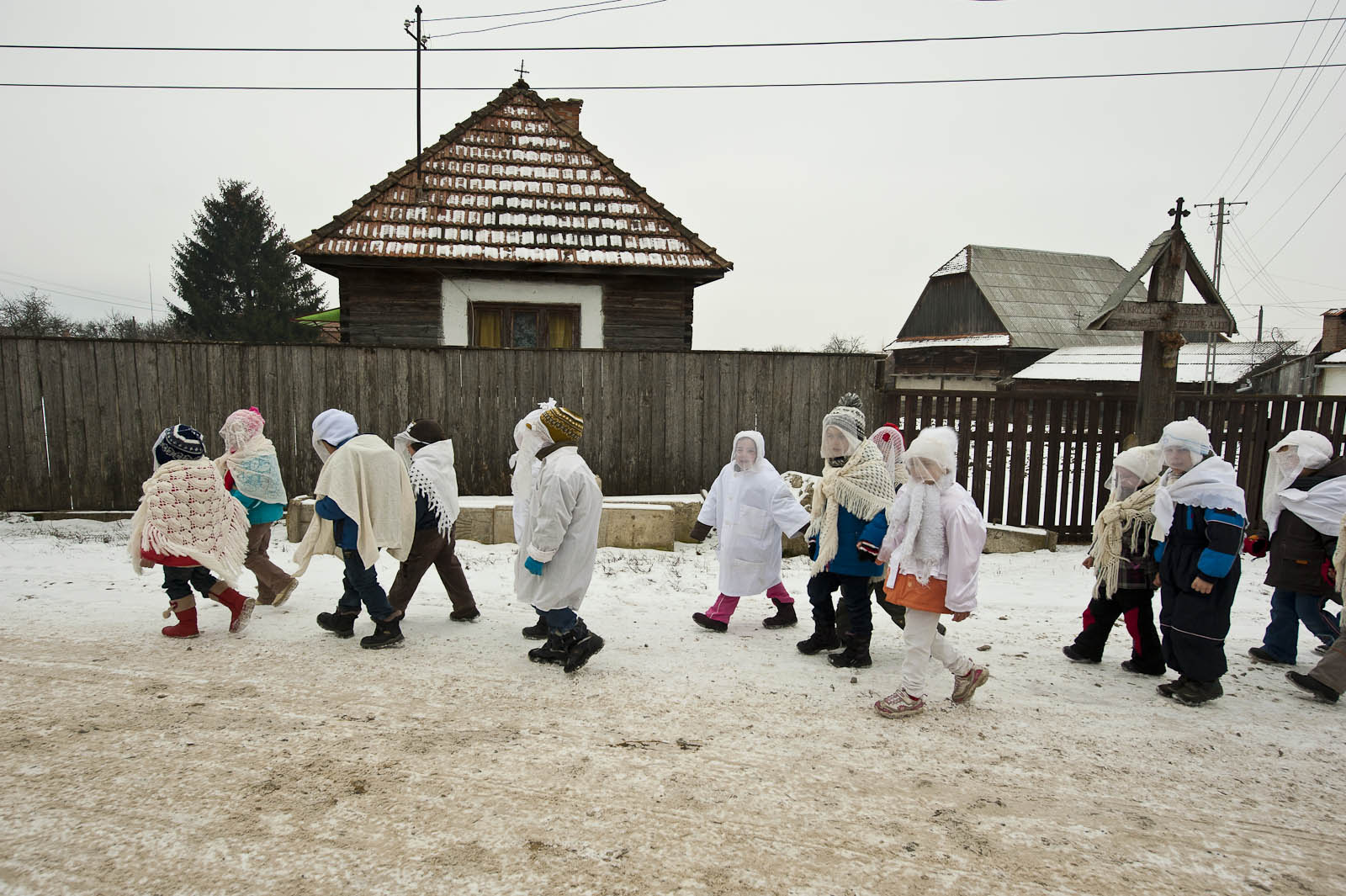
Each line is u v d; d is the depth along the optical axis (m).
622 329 10.91
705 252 10.88
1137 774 3.59
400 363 8.44
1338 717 4.35
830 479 4.93
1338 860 2.92
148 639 5.01
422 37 10.85
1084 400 8.48
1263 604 6.85
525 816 3.04
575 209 11.14
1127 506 4.86
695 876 2.68
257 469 5.53
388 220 10.40
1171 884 2.73
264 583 5.70
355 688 4.29
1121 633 5.95
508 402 8.65
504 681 4.47
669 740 3.78
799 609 6.42
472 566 7.12
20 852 2.70
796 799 3.24
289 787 3.21
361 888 2.56
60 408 7.95
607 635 5.41
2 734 3.61
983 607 6.55
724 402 8.96
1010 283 36.41
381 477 4.79
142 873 2.60
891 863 2.80
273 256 44.78
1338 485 4.80
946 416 8.79
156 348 8.02
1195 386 26.81
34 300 46.00
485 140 11.79
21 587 6.02
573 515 4.51
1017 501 8.65
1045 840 2.99
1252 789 3.47
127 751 3.48
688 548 8.29
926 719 4.14
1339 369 26.20
